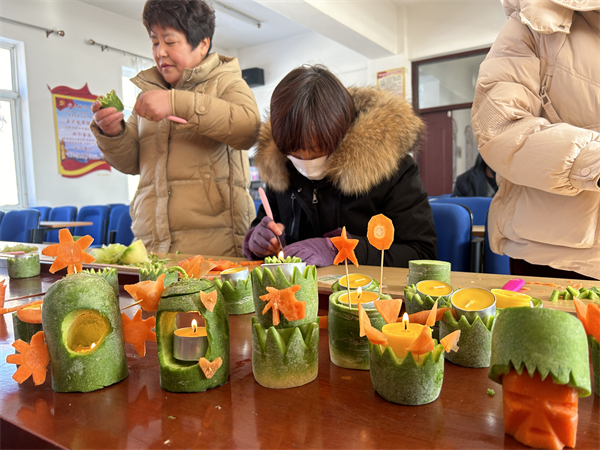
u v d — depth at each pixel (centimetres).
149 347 53
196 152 142
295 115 95
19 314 51
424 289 54
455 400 37
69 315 40
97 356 40
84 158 540
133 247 102
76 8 516
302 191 128
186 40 136
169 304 40
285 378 40
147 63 600
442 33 511
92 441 32
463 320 44
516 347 30
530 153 96
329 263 97
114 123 139
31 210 353
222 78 144
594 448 29
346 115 103
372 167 109
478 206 211
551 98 102
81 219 430
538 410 29
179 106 123
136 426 34
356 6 461
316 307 46
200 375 39
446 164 542
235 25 605
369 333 38
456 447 30
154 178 143
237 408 36
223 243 149
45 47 493
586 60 95
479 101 113
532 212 106
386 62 547
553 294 59
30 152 492
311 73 100
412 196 116
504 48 107
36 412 37
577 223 98
